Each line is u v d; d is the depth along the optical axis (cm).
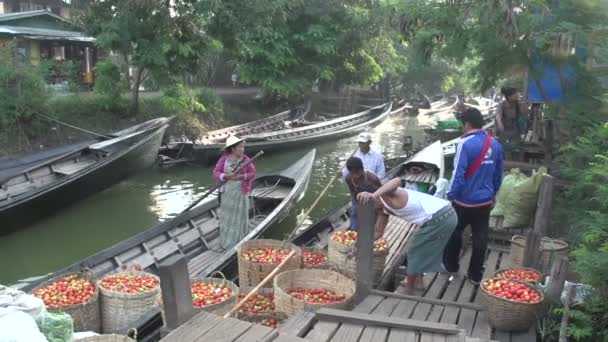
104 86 1623
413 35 870
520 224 659
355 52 2345
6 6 2747
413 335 340
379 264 541
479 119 500
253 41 1973
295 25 2194
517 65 831
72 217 1052
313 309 438
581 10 750
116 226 1011
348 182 530
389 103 2652
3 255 862
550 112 840
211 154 1466
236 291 504
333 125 2034
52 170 1120
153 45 1555
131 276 564
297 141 1747
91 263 638
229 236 765
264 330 298
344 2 2253
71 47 2352
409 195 477
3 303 330
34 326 322
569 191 675
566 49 807
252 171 762
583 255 420
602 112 761
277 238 898
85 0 1561
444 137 1655
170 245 762
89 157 1217
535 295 423
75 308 496
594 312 425
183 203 1162
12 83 1411
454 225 479
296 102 2452
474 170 497
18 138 1393
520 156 948
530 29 752
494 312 416
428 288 524
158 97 1856
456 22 803
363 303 455
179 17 1577
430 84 3559
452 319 438
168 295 311
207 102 1964
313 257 625
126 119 1672
